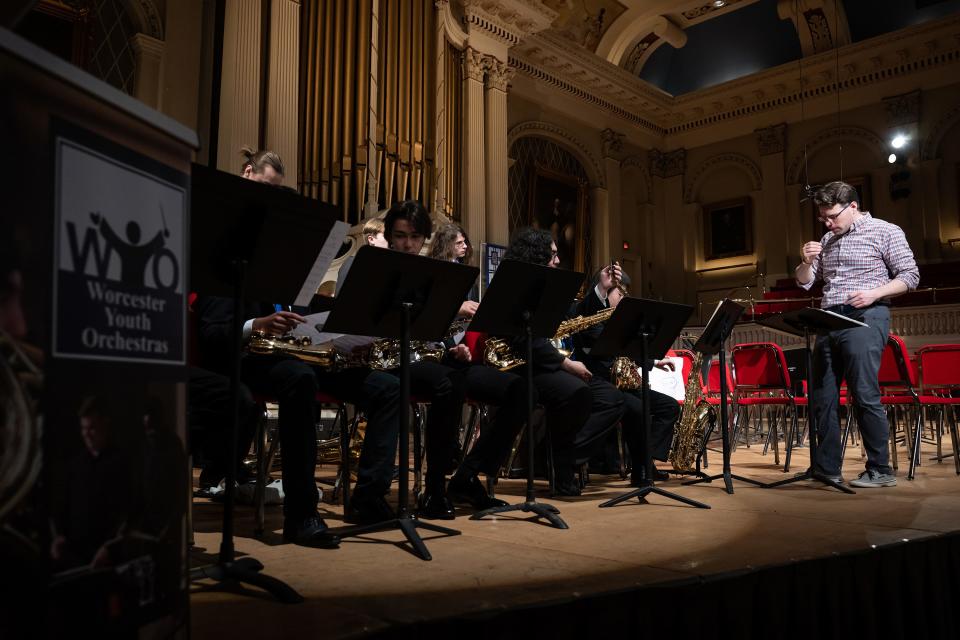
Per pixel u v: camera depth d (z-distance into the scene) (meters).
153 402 1.06
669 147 13.02
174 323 1.12
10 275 0.83
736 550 2.05
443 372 2.65
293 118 6.71
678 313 3.03
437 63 8.05
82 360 0.93
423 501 2.65
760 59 12.09
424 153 7.84
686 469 3.88
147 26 6.30
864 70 11.12
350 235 6.62
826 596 1.98
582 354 3.76
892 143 10.80
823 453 3.61
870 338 3.51
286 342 2.40
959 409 5.66
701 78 12.70
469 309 2.97
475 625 1.45
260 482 2.37
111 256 0.99
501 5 8.77
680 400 4.77
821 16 11.13
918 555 2.21
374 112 7.23
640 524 2.48
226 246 1.79
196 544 2.17
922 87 10.77
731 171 12.54
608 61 11.18
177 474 1.10
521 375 3.15
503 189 9.03
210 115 6.55
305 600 1.55
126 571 0.99
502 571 1.81
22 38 0.86
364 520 2.49
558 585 1.67
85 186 0.95
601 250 11.54
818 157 11.69
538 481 3.88
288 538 2.21
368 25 7.28
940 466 4.46
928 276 9.98
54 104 0.90
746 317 9.74
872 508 2.79
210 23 6.61
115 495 0.97
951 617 2.26
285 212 1.82
